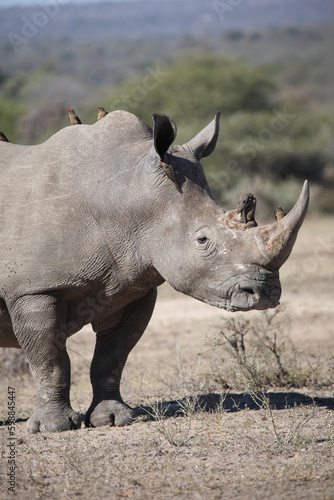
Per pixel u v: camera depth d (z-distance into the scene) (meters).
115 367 25.42
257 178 118.75
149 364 37.34
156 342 43.94
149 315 25.64
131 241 22.91
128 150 23.45
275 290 21.28
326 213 116.19
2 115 120.69
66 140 24.31
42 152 24.28
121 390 31.09
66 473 19.34
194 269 21.75
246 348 34.44
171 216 22.23
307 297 56.16
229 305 21.56
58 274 23.03
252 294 21.19
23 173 23.92
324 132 141.88
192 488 17.77
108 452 20.88
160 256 22.44
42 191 23.36
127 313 25.58
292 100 157.12
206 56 154.88
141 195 22.53
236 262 21.16
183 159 22.78
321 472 18.50
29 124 117.00
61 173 23.55
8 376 37.38
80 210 23.08
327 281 62.75
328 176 138.12
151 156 22.50
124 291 23.72
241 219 21.53
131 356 40.16
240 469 19.06
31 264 22.98
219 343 30.38
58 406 24.00
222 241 21.39
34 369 23.78
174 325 48.66
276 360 31.59
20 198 23.47
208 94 138.50
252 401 27.09
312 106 170.88
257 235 21.00
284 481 17.92
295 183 123.38
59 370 23.75
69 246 22.97
